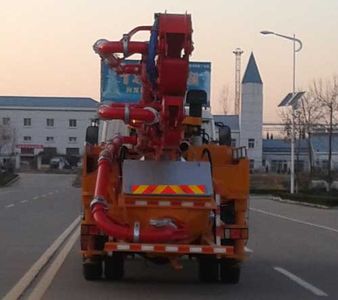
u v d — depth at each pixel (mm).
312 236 22688
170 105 10391
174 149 11562
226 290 11742
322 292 11648
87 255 11703
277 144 113625
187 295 11195
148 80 10805
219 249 11172
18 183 83000
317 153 97562
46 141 131000
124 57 11211
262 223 28984
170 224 11148
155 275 13289
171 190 11250
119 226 11109
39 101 132250
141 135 11477
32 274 12984
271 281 12852
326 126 67562
